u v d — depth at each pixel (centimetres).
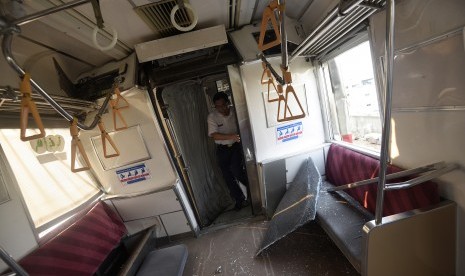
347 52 227
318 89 274
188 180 288
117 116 244
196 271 233
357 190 220
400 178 168
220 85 368
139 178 264
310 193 223
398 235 141
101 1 146
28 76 93
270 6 105
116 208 269
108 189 269
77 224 209
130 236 275
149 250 265
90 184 259
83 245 203
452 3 114
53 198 206
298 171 278
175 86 307
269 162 268
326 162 281
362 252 146
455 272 153
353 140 268
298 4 226
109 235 239
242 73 254
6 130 177
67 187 226
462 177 132
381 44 164
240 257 237
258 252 226
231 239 269
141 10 170
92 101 235
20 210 163
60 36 177
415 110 149
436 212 140
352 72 251
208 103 368
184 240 288
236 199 333
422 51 135
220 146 320
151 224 282
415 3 133
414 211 141
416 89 145
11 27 81
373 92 231
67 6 84
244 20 243
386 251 142
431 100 137
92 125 143
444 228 143
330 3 202
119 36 202
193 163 324
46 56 198
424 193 151
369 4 117
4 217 153
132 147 252
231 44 253
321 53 249
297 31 252
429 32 128
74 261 187
